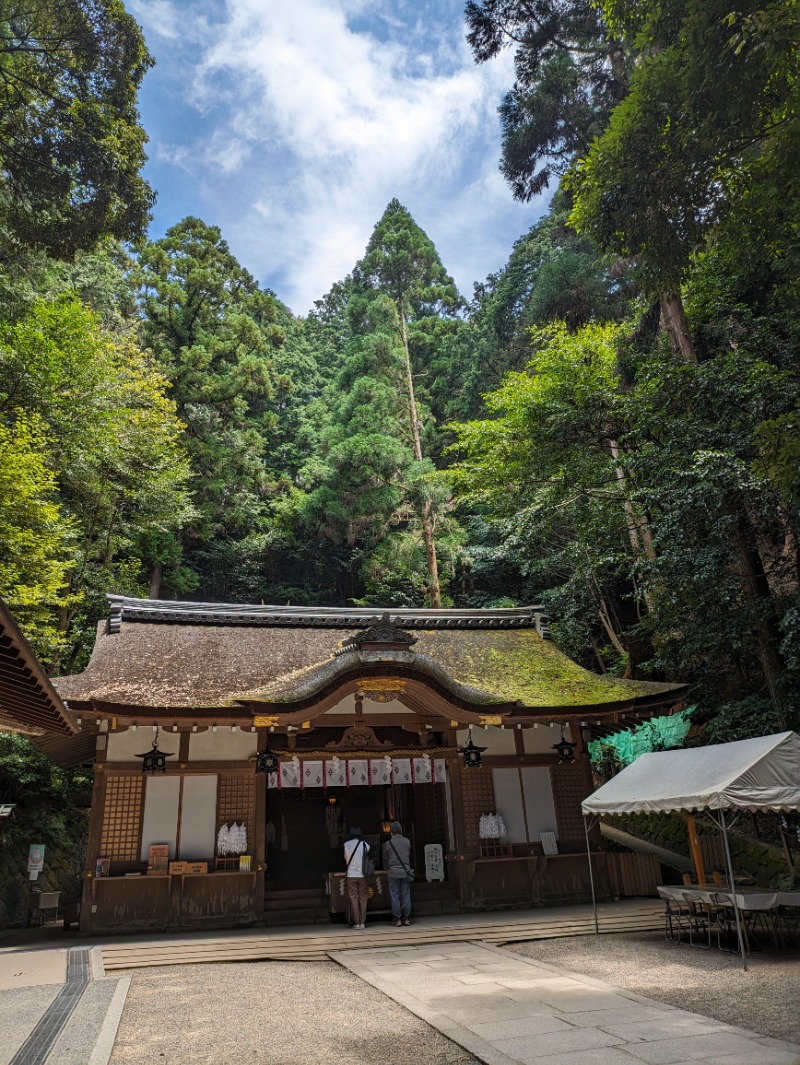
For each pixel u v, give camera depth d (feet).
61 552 70.28
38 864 50.14
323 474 104.53
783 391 37.65
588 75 66.28
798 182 28.63
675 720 51.13
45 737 37.14
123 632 43.86
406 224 146.10
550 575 86.43
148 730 36.96
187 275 121.19
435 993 21.17
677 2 30.99
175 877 34.17
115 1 56.70
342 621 50.34
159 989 22.80
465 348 130.00
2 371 61.72
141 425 78.38
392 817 48.55
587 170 34.14
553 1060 14.84
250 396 119.44
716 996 20.35
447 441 120.16
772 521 39.88
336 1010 19.83
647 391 45.60
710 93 28.58
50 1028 17.35
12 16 54.49
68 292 79.97
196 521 103.24
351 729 39.99
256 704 35.06
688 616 45.21
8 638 17.72
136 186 60.90
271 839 45.57
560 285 71.36
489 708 38.86
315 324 197.57
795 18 23.45
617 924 33.09
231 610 48.16
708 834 47.88
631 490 55.31
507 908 38.40
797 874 37.01
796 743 26.13
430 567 94.22
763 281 46.88
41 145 55.93
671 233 33.88
